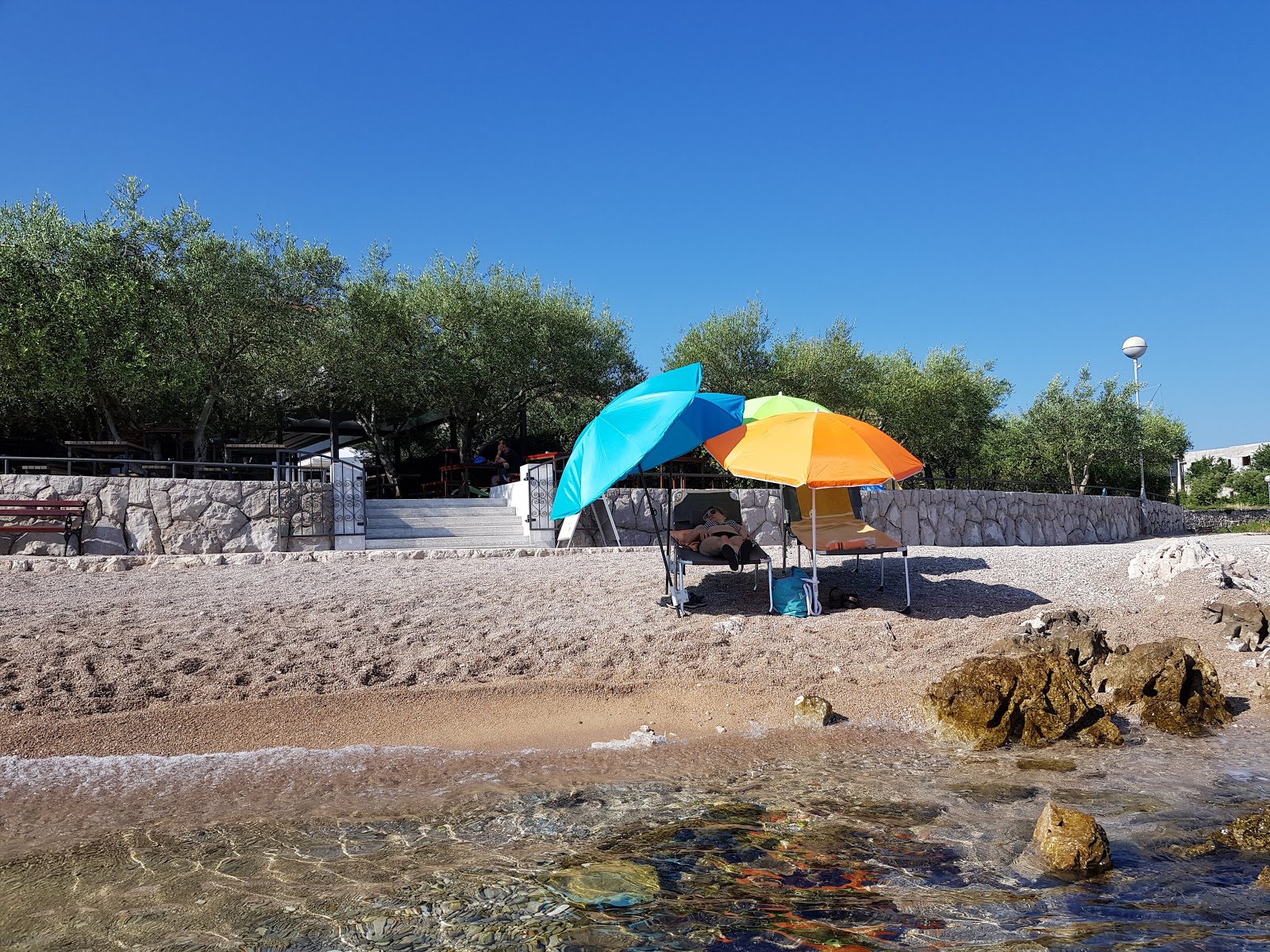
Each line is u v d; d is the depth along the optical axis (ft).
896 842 12.19
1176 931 9.37
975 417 88.84
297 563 33.37
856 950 8.96
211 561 32.63
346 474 41.39
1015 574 31.53
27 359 42.68
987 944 9.09
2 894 10.56
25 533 34.91
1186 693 19.54
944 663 22.04
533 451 74.54
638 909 10.02
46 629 22.12
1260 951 8.89
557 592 27.86
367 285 60.70
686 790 14.75
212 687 19.53
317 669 20.79
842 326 74.23
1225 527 123.75
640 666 21.76
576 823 13.08
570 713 19.25
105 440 49.85
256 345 53.83
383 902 10.25
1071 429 101.45
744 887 10.66
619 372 71.46
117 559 31.37
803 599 25.90
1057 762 16.33
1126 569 31.63
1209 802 13.83
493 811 13.70
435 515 46.52
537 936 9.34
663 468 58.23
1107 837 12.16
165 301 49.11
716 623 24.54
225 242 51.37
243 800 14.25
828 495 31.01
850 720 19.08
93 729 17.33
